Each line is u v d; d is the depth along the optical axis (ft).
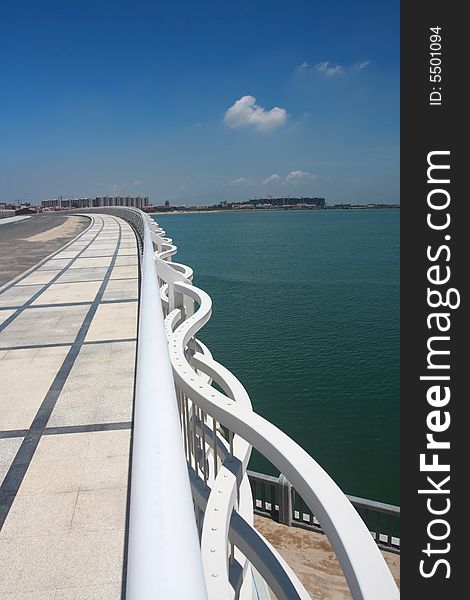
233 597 7.47
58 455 10.57
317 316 81.61
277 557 7.43
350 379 51.03
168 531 3.11
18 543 7.87
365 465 35.78
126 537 7.95
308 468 5.65
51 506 8.79
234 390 10.09
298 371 53.67
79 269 38.81
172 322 14.98
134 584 2.78
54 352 17.88
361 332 69.92
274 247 226.99
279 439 6.29
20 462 10.32
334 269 145.79
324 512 5.01
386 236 302.86
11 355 17.67
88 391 14.11
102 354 17.47
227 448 10.62
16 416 12.57
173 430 4.42
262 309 88.07
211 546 6.82
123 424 12.00
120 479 9.61
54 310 24.72
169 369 6.06
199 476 9.76
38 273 37.73
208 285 116.98
